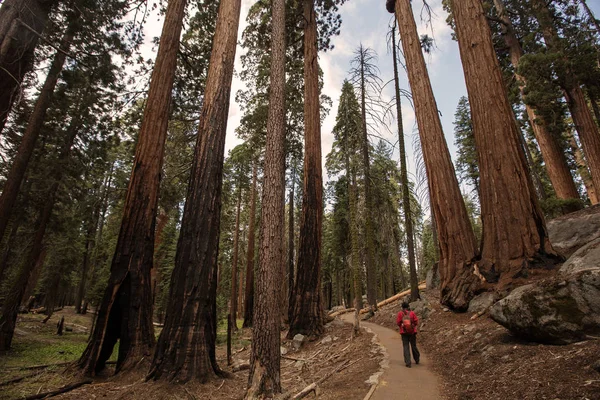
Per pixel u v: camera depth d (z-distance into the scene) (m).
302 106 21.61
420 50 12.27
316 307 12.63
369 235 18.16
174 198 18.00
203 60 14.95
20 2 7.66
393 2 14.32
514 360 4.91
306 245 13.32
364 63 17.86
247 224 36.81
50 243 20.61
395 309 16.22
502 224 8.90
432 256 35.66
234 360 10.53
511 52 17.05
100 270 23.09
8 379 7.21
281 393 5.33
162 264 26.16
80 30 11.78
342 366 7.80
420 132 11.52
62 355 11.70
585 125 13.59
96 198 20.97
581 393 3.22
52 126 15.02
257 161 26.78
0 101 7.59
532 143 23.27
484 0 17.30
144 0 12.05
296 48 18.66
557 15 16.02
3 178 15.91
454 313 9.27
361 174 18.19
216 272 7.94
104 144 16.19
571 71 13.61
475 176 27.86
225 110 8.90
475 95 10.05
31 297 28.31
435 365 6.62
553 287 5.08
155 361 6.90
